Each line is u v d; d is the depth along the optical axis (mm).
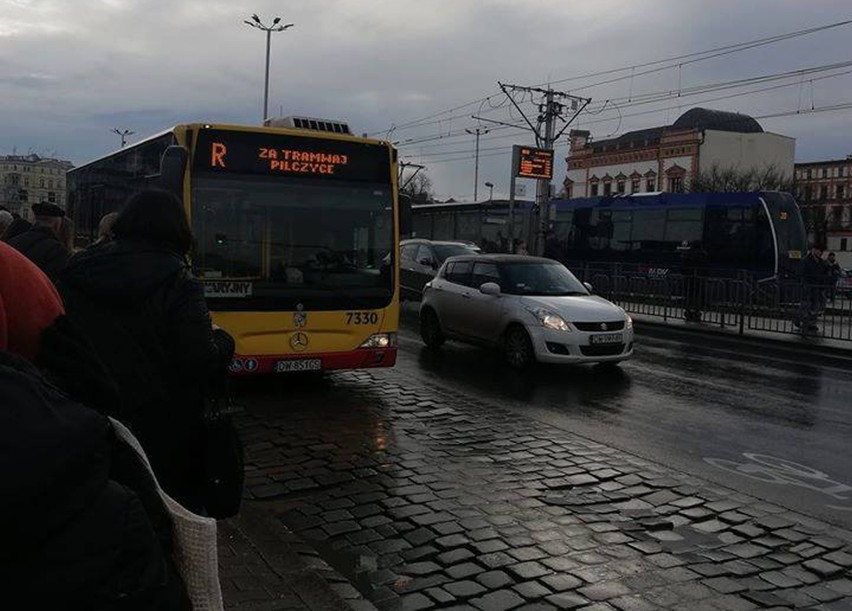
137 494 1572
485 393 9266
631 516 5195
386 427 7477
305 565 4098
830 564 4480
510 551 4586
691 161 70312
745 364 12336
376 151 8789
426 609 3871
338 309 8469
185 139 8008
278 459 6383
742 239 25359
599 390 9617
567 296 11227
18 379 1306
